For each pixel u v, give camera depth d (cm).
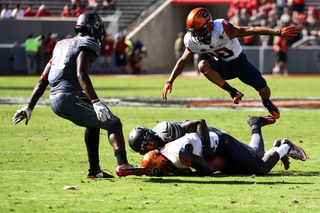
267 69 8231
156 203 1252
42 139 2381
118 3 10431
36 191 1362
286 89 5838
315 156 2034
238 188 1439
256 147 1709
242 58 1969
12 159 1864
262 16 8388
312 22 9081
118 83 6681
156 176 1606
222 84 1959
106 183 1492
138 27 9538
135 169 1455
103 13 9844
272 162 1661
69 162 1827
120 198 1300
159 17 10231
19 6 9400
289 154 1717
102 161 1875
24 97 4628
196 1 10225
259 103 4419
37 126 2841
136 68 8844
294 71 8331
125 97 4850
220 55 1948
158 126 1642
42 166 1742
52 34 9031
